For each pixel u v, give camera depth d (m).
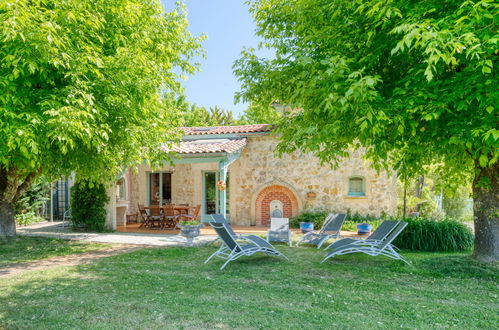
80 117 5.61
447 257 7.21
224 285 5.68
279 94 7.98
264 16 7.64
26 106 5.56
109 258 7.96
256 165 14.48
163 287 5.58
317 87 5.27
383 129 4.94
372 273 6.47
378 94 4.71
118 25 7.59
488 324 4.03
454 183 7.61
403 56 5.38
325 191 13.75
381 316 4.30
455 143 4.77
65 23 5.80
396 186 14.09
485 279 5.97
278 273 6.50
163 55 8.58
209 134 14.72
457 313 4.39
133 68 6.70
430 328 3.93
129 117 7.18
